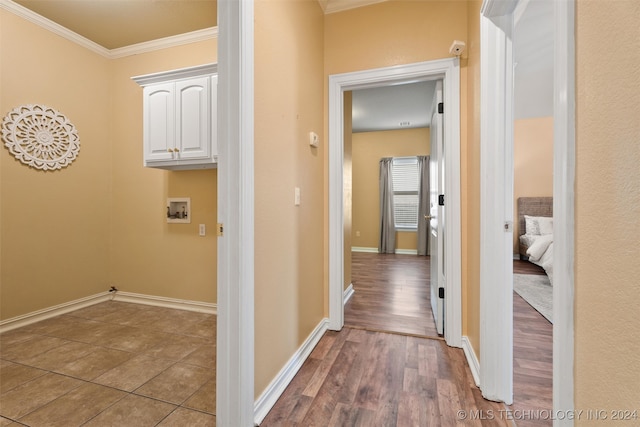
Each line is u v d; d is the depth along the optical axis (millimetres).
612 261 542
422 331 2359
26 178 2578
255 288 1399
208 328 2490
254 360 1388
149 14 2574
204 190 2902
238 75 1249
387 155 6641
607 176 556
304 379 1714
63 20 2664
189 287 2953
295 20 1851
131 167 3150
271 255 1555
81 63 2949
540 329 2398
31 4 2453
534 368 1830
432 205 2801
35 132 2617
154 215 3076
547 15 2484
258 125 1422
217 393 1294
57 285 2793
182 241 2979
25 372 1808
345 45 2357
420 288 3658
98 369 1845
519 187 5441
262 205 1464
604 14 559
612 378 542
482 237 1526
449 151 2086
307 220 2062
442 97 2264
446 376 1725
